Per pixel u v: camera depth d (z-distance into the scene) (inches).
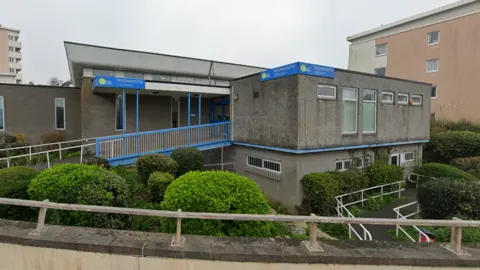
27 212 194.2
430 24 872.3
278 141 381.4
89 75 568.7
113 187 200.4
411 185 494.6
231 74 739.4
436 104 857.5
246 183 192.1
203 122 643.5
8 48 2148.1
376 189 421.1
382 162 452.1
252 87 435.8
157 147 426.0
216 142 475.5
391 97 474.9
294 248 126.1
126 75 607.8
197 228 169.2
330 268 120.9
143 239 128.3
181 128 443.2
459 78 802.2
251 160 450.6
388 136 467.5
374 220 120.7
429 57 875.4
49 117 547.5
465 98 787.4
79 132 568.7
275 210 370.9
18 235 126.6
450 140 584.7
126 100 535.8
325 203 339.3
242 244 128.6
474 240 207.2
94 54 565.9
